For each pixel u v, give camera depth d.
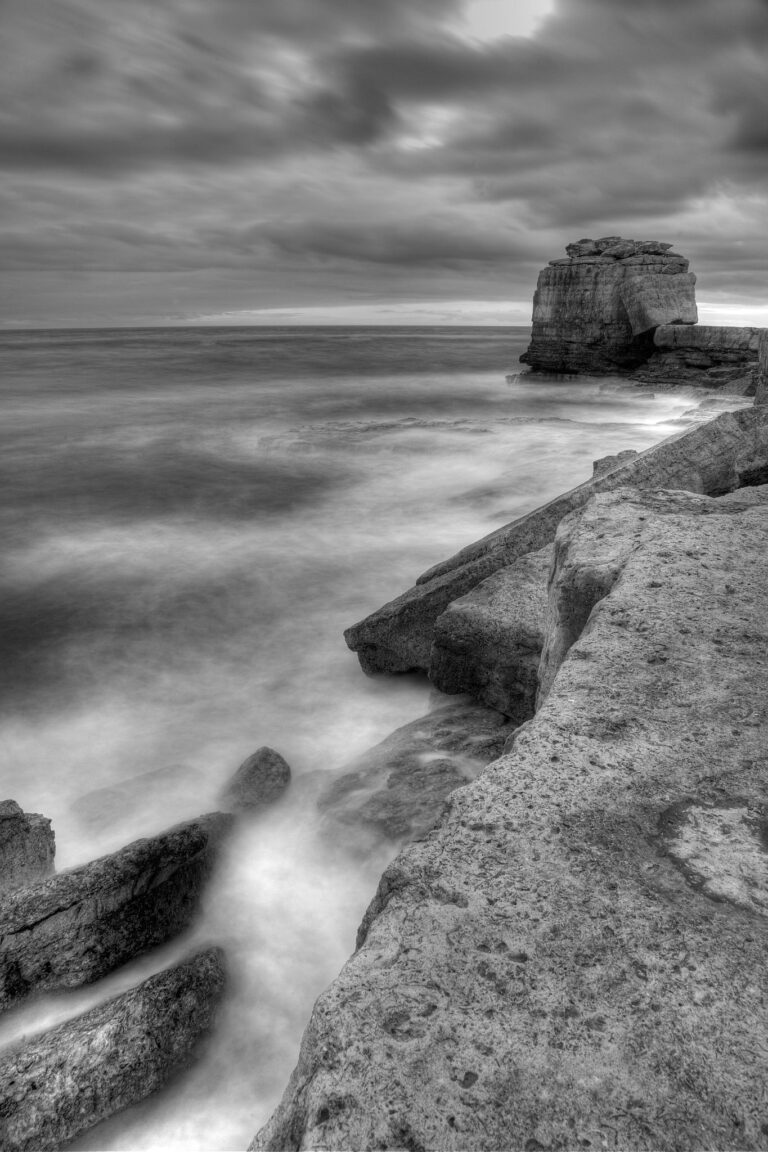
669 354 41.38
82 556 14.72
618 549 4.36
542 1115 1.64
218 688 9.27
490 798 2.54
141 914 4.38
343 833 5.14
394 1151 1.58
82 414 34.22
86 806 6.54
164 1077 3.51
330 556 14.21
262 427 30.59
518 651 6.32
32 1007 3.99
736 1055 1.73
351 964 2.00
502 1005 1.87
